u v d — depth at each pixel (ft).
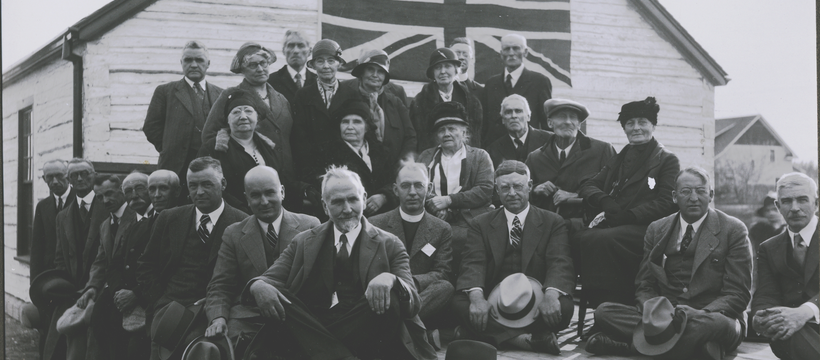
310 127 20.26
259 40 22.59
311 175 19.77
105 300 18.95
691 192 17.90
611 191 19.90
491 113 22.58
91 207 20.54
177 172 20.52
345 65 22.94
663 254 18.20
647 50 24.38
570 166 20.90
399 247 16.97
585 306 19.04
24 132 23.29
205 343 16.01
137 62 21.63
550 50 23.61
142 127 21.54
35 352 20.51
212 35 22.21
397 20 23.17
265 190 17.69
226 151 19.31
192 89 20.98
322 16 22.93
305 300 16.58
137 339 18.30
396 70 23.11
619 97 24.13
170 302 17.93
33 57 22.61
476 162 20.49
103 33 21.39
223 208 18.56
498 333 17.98
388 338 15.97
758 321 17.67
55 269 20.36
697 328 16.56
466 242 19.12
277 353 16.06
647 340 16.94
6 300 23.26
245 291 16.47
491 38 23.40
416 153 21.17
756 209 25.00
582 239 18.98
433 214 19.66
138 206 20.01
